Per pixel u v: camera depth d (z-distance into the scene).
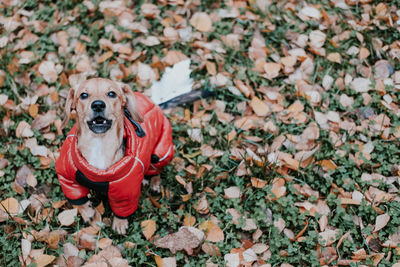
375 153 1.49
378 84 1.61
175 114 1.58
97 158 1.21
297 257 1.31
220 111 1.59
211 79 1.65
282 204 1.39
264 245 1.33
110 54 1.67
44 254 1.29
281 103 1.60
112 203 1.29
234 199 1.41
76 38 1.73
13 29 1.74
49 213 1.37
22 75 1.64
